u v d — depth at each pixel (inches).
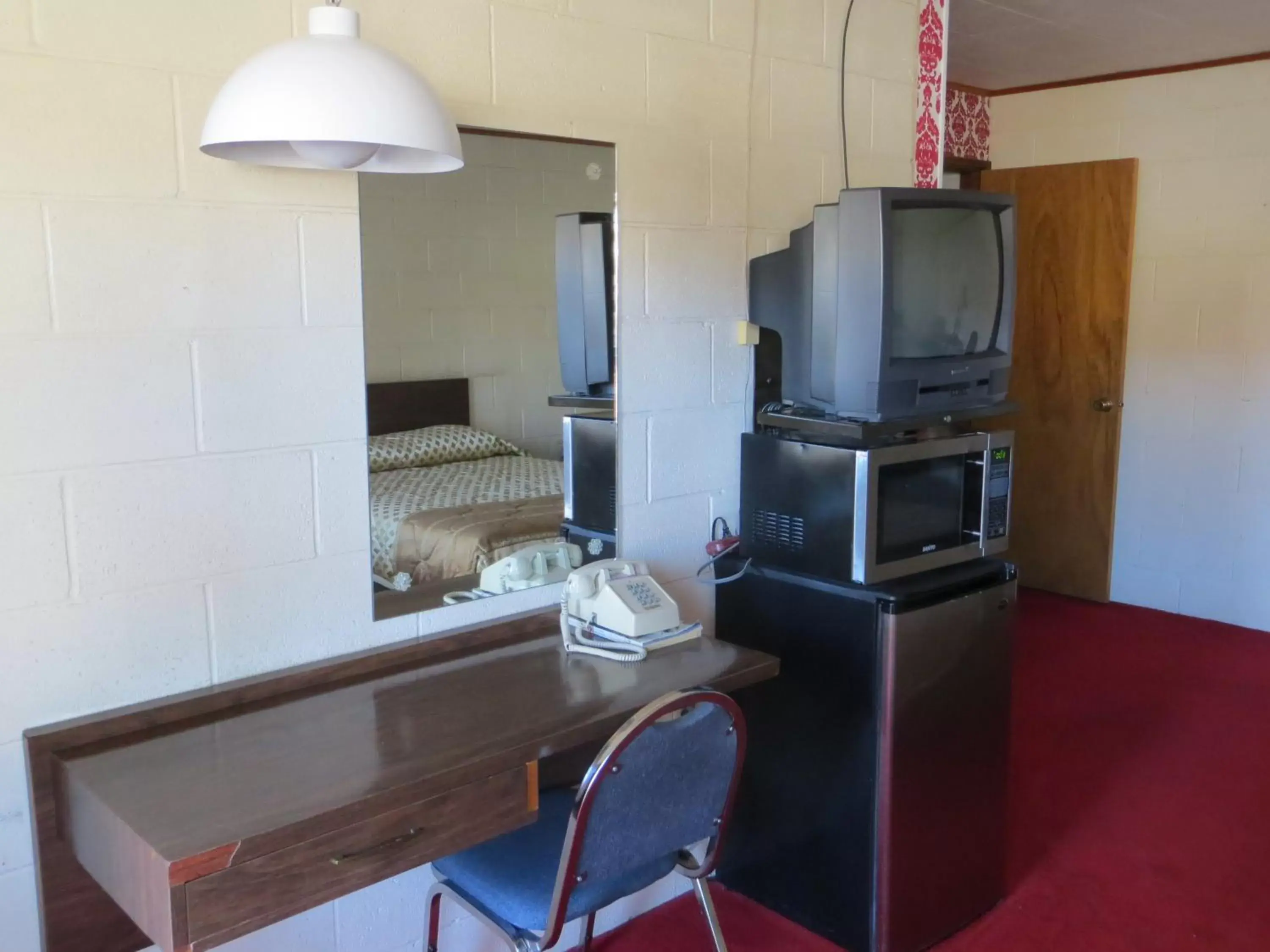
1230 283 175.8
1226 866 108.3
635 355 94.0
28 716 63.4
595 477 92.4
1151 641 174.6
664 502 98.3
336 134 51.8
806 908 97.7
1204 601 185.3
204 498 69.0
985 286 95.2
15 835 63.5
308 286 72.2
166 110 64.7
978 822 97.5
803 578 93.3
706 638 85.4
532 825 77.8
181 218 66.1
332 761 60.8
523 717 67.9
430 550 81.2
